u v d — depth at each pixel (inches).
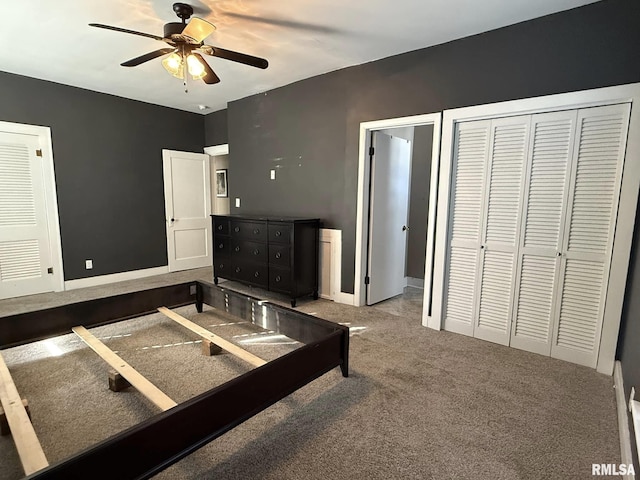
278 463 59.2
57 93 158.4
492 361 97.8
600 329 92.5
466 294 116.6
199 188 216.8
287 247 144.2
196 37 84.1
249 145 181.3
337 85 142.5
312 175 155.9
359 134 138.0
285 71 143.3
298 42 115.4
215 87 164.6
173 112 201.6
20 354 98.7
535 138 99.5
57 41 114.1
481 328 114.0
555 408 75.6
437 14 95.7
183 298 127.5
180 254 210.8
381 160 145.4
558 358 100.0
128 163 184.9
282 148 166.2
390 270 160.1
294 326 95.6
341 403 76.7
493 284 110.7
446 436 66.4
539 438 66.1
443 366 94.3
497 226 108.6
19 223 152.9
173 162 203.3
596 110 89.7
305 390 81.9
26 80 149.6
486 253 111.3
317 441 64.7
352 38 111.7
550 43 94.4
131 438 45.9
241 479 55.8
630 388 70.7
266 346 105.5
